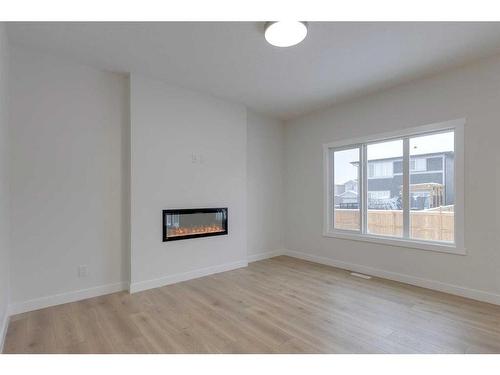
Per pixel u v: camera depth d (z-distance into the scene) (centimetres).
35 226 279
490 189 289
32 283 277
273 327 241
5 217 235
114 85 332
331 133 452
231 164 428
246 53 285
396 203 379
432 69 319
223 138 419
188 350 206
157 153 350
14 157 269
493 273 288
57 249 291
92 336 226
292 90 384
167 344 214
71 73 302
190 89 382
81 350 206
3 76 223
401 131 362
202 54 288
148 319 257
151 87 346
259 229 496
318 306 285
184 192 375
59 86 295
